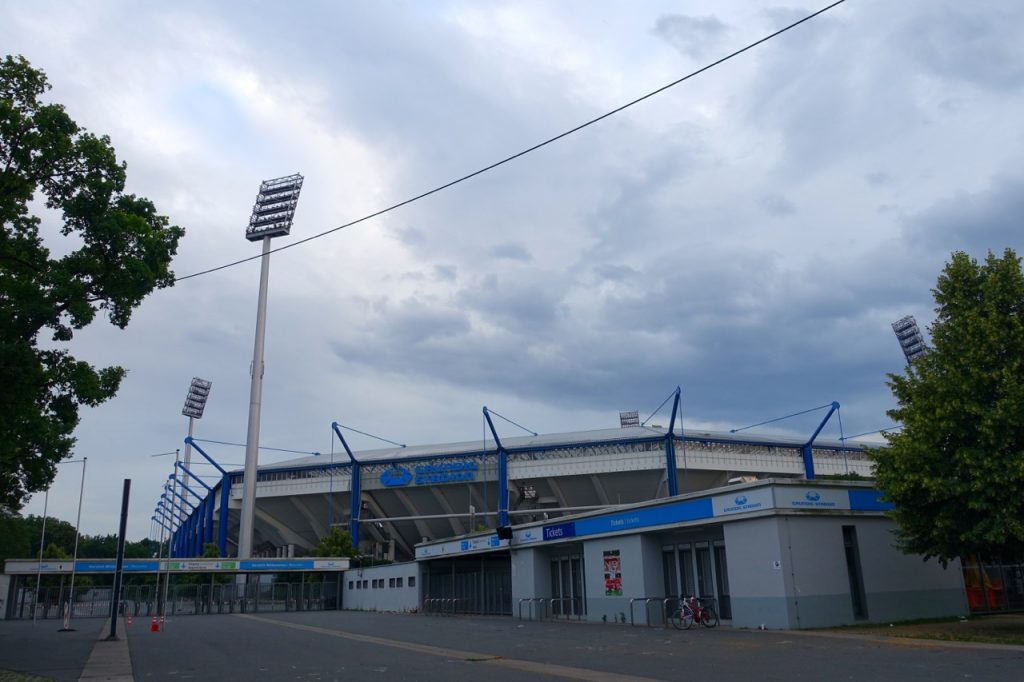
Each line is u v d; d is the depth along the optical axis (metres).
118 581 28.77
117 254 20.75
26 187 20.02
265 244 87.12
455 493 90.06
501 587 41.38
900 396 23.06
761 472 86.81
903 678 12.31
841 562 24.61
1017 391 19.36
